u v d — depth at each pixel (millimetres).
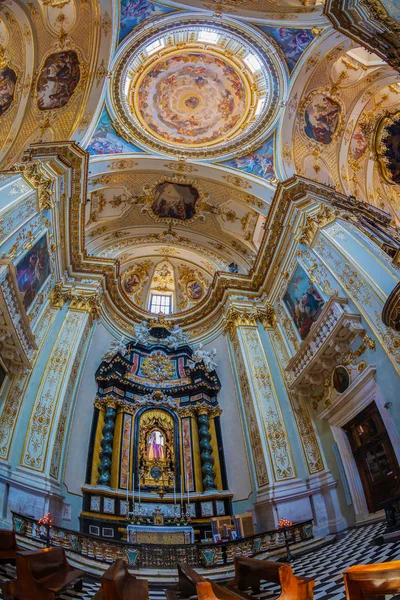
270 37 13594
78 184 13000
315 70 14234
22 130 13984
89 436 12836
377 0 6996
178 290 19750
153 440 13969
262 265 15914
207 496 12398
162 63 15039
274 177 15430
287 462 11492
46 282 12898
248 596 4289
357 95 15562
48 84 14000
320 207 12883
